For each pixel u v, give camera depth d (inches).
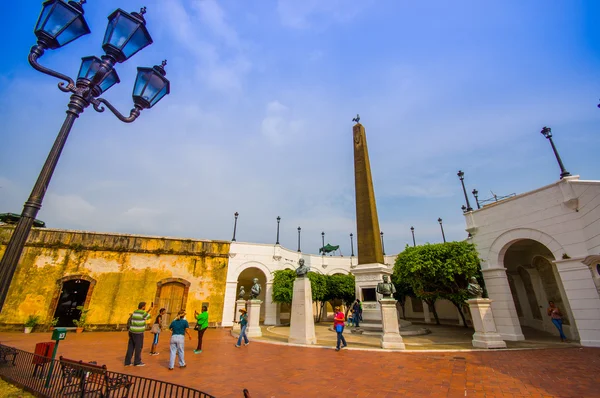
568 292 435.2
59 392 200.1
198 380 255.6
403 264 635.5
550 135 480.1
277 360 331.6
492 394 213.5
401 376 262.2
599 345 396.2
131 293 735.1
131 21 183.2
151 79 202.8
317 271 1195.3
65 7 165.5
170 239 816.9
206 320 390.3
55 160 161.6
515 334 483.5
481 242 561.3
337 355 356.8
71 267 707.4
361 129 748.0
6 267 137.9
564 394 211.2
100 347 435.5
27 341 488.4
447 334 576.4
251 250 914.1
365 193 678.5
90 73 181.5
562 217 453.7
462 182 624.1
